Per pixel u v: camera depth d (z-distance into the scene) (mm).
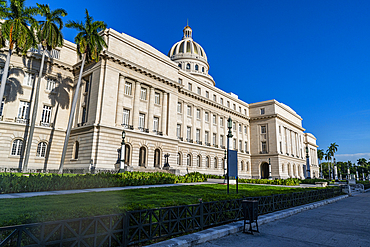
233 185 28109
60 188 18172
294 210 13562
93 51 30516
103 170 30141
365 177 135250
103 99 33062
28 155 29875
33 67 35188
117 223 6059
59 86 37344
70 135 36406
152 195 15727
